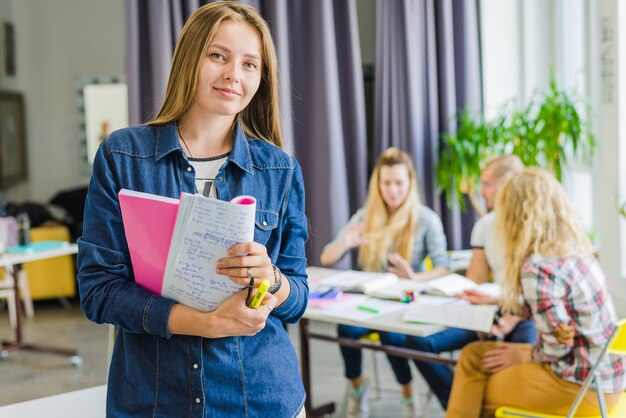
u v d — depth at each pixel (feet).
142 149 4.94
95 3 25.63
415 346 10.92
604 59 14.24
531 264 8.52
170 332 4.71
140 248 4.68
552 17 18.26
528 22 18.43
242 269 4.52
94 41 25.71
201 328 4.66
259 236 5.05
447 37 18.47
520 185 8.84
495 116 18.97
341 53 18.61
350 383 12.12
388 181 12.74
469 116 18.57
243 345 4.98
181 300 4.73
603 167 14.53
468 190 17.46
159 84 16.79
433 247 12.85
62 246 16.03
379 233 12.85
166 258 4.63
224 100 4.87
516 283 8.82
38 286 21.50
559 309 8.39
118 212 4.85
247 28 4.93
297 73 18.30
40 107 25.95
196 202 4.47
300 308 5.20
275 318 5.18
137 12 16.71
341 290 11.11
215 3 4.96
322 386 14.06
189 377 4.84
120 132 5.00
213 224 4.46
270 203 5.15
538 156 16.71
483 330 9.11
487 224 11.93
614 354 8.47
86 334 18.79
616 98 13.91
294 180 5.32
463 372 9.21
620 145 13.88
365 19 19.98
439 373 10.83
